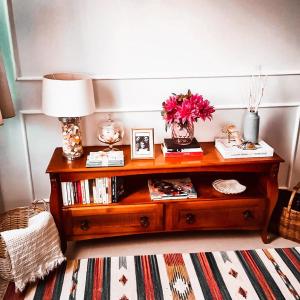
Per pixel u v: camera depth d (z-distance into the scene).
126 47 2.04
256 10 2.02
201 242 2.20
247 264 2.01
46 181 2.33
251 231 2.32
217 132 2.29
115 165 1.91
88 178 1.93
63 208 1.99
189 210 2.08
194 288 1.84
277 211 2.25
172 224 2.11
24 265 1.77
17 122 2.14
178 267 1.98
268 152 2.01
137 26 2.00
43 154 2.25
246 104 2.24
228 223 2.15
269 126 2.32
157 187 2.13
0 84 1.88
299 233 2.17
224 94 2.20
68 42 2.00
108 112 2.18
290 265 2.00
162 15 1.99
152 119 2.23
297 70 2.18
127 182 2.24
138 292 1.82
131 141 1.99
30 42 1.98
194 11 2.00
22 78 2.03
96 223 2.05
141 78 2.11
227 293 1.81
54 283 1.87
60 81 1.77
